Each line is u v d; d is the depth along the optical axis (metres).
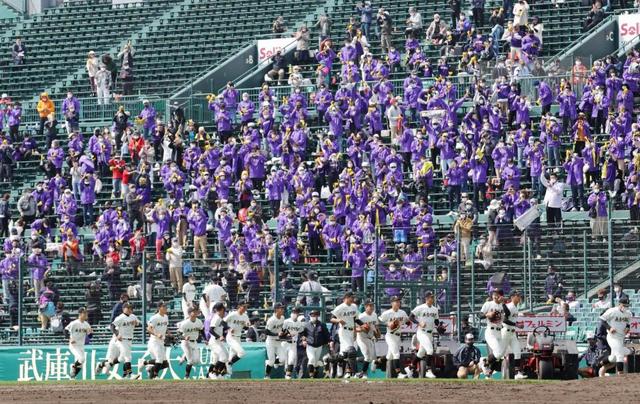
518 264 106.44
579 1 157.38
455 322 105.19
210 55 170.88
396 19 164.62
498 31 150.00
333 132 139.12
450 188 131.00
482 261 107.06
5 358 110.38
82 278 114.56
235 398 78.88
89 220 142.38
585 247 104.94
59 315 113.81
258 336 108.31
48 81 175.62
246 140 139.50
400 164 131.38
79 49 180.00
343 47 153.25
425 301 100.44
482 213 130.38
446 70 146.00
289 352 100.88
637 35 149.38
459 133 134.50
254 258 121.94
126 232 133.88
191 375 107.06
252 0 177.25
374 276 108.19
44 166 147.38
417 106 141.38
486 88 139.12
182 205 133.75
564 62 145.38
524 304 105.62
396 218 123.75
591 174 127.94
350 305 99.50
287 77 158.88
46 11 189.50
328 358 101.31
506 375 94.38
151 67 172.12
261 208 131.88
